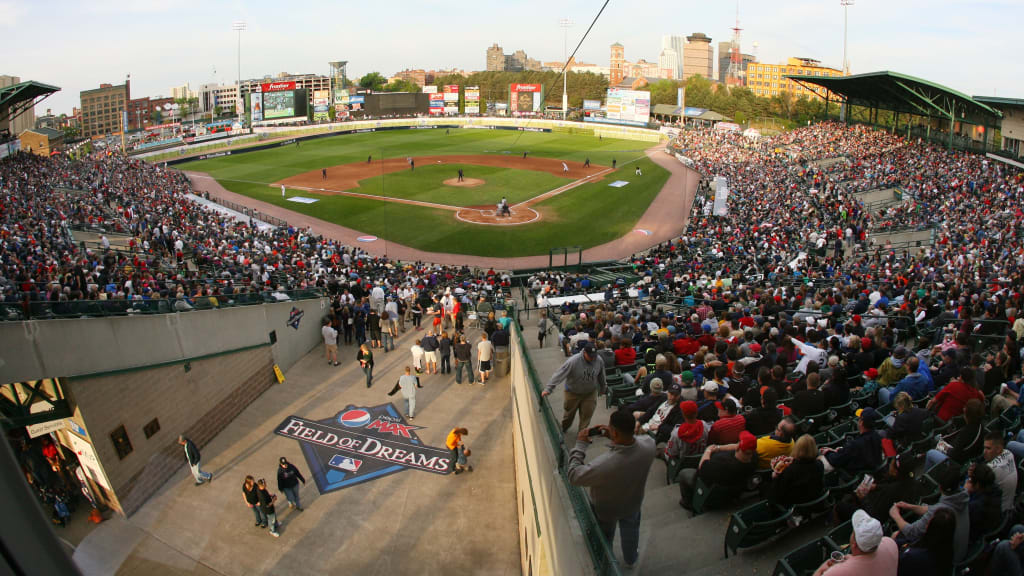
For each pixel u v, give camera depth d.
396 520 14.42
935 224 38.41
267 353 20.92
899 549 6.62
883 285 23.22
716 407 9.95
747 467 7.57
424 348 21.81
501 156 92.06
